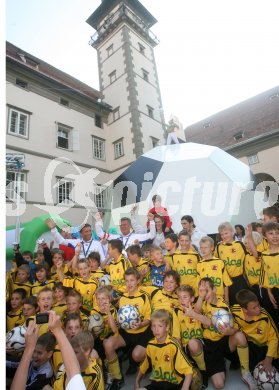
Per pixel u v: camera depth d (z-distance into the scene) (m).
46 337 2.75
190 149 11.03
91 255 4.80
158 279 4.32
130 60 21.89
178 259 4.37
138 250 4.43
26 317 3.59
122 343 3.31
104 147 20.97
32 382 2.60
